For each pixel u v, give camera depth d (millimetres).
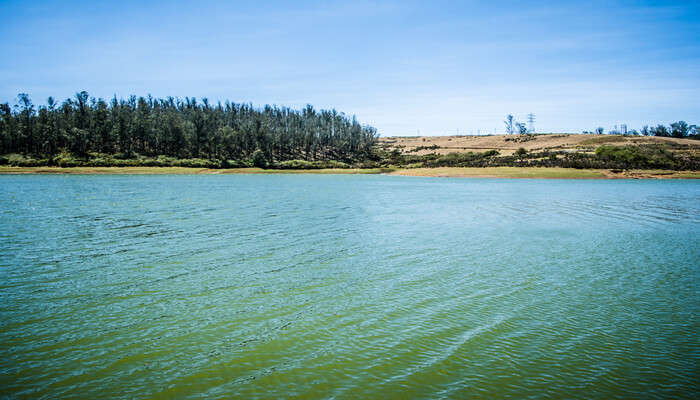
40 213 35250
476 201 49531
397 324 12391
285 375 9648
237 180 97125
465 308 13719
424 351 10805
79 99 180750
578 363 10344
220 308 13484
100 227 28453
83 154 145125
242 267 18359
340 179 106250
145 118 180125
